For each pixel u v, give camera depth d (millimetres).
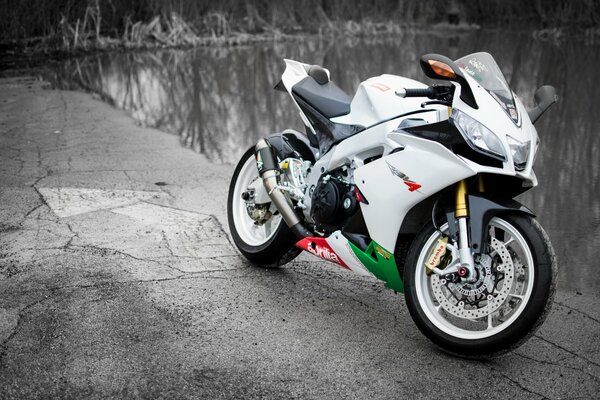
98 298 4270
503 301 3566
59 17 16375
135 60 15000
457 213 3607
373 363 3682
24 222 5484
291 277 4734
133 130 8789
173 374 3514
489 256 3604
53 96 10906
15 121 9125
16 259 4797
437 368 3645
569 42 16984
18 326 3922
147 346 3762
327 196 4141
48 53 15883
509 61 13734
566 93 10711
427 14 21078
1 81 12359
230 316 4137
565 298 4457
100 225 5473
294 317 4164
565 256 5105
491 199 3564
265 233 5031
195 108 10203
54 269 4652
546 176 6941
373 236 3895
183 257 4953
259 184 4906
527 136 3574
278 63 14203
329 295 4480
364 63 13734
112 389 3377
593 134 8453
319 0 19688
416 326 4117
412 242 3844
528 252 3488
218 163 7398
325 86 4613
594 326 4102
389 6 20453
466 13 21297
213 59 14969
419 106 3898
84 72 13430
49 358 3619
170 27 17562
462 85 3529
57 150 7711
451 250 3670
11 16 16125
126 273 4633
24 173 6781
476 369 3643
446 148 3555
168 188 6465
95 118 9406
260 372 3561
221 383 3453
